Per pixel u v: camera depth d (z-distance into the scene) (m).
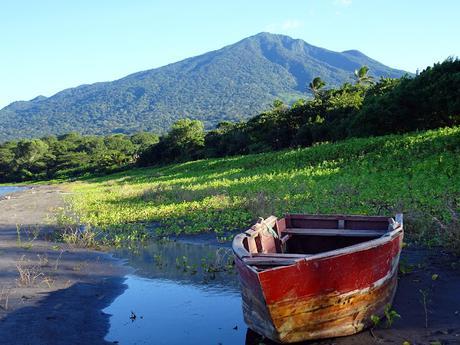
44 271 11.04
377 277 6.52
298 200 17.61
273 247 8.32
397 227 7.32
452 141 22.95
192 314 8.18
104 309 8.53
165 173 50.34
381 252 6.48
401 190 16.91
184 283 10.00
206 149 68.00
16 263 11.84
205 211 18.61
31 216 23.34
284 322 5.90
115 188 38.94
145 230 16.53
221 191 22.94
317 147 33.81
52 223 20.20
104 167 87.81
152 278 10.48
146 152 81.31
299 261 5.75
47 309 8.30
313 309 6.01
